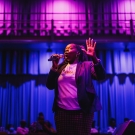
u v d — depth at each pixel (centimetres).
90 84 210
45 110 1134
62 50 1161
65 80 211
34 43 1080
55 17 1170
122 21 1177
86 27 1168
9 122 1121
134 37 1093
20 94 1143
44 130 676
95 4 1188
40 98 1141
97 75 214
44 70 1153
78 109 202
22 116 1127
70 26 1150
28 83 1152
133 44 1105
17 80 1154
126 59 1173
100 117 1123
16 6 1182
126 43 1091
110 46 1130
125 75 1165
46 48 1152
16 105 1134
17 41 1074
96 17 1182
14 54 1162
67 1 1188
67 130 203
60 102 208
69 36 1097
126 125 207
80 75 209
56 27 1150
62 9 1179
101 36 1114
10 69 1156
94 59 211
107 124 1123
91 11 1182
